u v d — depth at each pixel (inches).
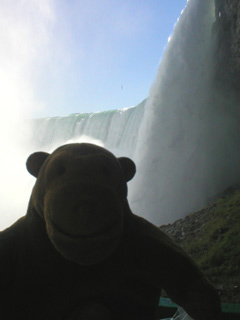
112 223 54.6
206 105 715.4
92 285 62.4
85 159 59.6
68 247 52.6
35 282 62.1
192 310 61.7
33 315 62.0
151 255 65.2
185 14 792.3
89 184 54.8
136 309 65.7
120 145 1148.5
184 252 68.8
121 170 67.9
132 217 70.8
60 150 65.9
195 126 729.6
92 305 61.5
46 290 62.0
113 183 60.9
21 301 62.1
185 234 417.7
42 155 72.9
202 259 309.1
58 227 54.1
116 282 63.8
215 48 691.4
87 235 52.1
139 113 1097.4
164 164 759.1
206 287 62.7
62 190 54.5
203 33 740.7
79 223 51.7
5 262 62.3
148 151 802.2
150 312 68.5
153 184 756.6
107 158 63.0
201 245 346.6
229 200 452.4
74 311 62.2
